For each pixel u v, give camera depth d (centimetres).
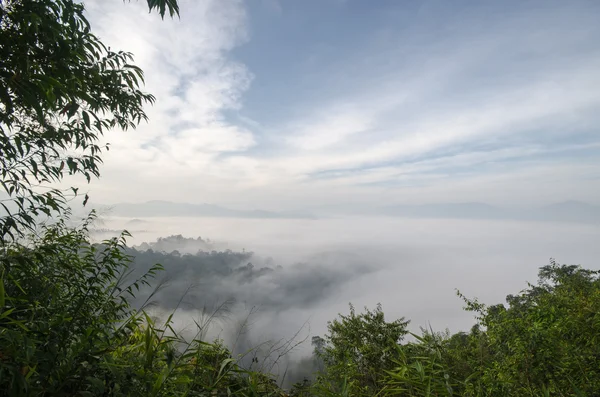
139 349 257
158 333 243
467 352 352
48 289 233
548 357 274
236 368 238
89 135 378
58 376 186
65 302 237
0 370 153
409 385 258
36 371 185
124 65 377
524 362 280
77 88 310
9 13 250
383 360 339
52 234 289
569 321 331
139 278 244
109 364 198
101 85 368
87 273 256
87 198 315
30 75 237
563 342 310
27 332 197
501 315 354
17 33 255
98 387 177
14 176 296
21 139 307
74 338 210
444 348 315
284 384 257
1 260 204
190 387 226
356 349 385
